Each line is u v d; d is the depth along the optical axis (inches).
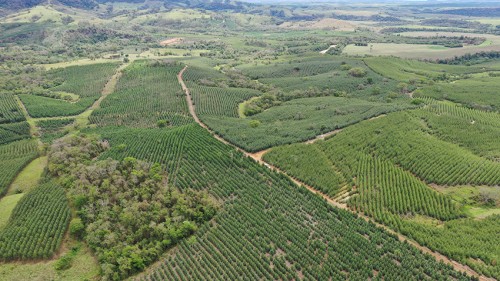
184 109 6491.1
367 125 5196.9
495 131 4958.2
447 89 7386.8
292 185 3983.8
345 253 3043.8
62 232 3287.4
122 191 3737.7
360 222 3408.0
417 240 3184.1
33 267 3011.8
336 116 5831.7
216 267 3026.6
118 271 2945.4
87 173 3892.7
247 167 4301.2
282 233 3344.0
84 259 3115.2
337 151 4569.4
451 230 3284.9
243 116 6407.5
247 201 3777.1
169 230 3309.5
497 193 3686.0
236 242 3262.8
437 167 4156.0
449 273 2819.9
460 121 5246.1
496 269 2807.6
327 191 3909.9
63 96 7406.5
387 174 4067.4
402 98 7081.7
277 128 5393.7
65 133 5718.5
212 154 4601.4
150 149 4761.3
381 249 3065.9
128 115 6333.7
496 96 6875.0
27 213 3476.9
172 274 2982.3
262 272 2955.2
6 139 5462.6
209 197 3865.7
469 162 4224.9
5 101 6663.4
